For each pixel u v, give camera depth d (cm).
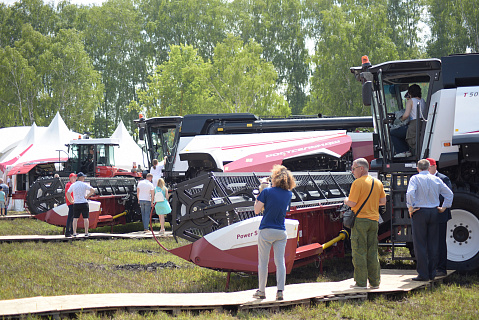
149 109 5525
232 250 810
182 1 7169
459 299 732
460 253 927
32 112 5812
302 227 954
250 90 4922
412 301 729
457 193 933
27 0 6569
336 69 4938
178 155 1738
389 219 1036
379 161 1054
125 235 1451
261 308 682
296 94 6625
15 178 2747
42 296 731
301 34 6481
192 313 675
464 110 948
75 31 6241
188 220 877
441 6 5553
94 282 889
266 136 1580
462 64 981
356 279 757
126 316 639
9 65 5638
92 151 2411
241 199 895
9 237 1393
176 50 5466
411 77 1033
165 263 1064
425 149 995
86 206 1431
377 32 4988
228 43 5106
